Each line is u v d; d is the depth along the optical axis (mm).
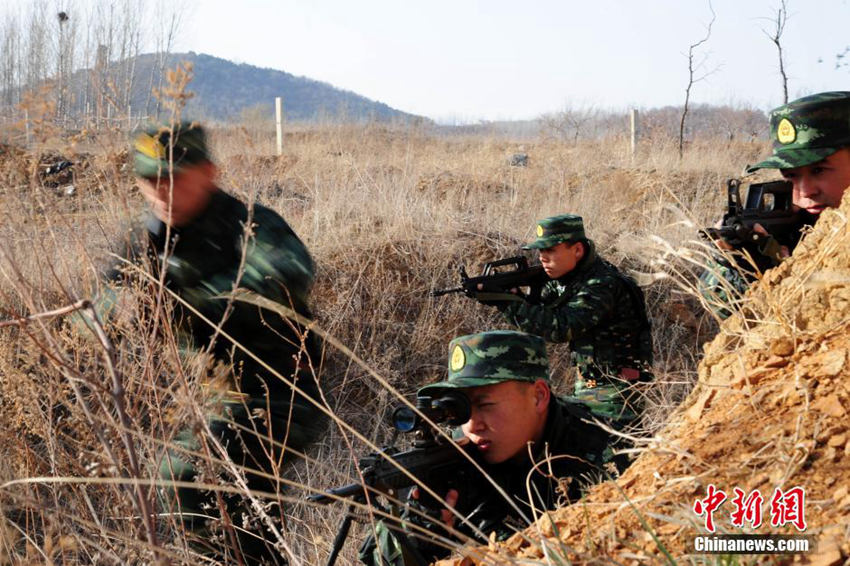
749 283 2676
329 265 6707
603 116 21406
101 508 2520
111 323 2523
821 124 2740
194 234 2799
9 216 2420
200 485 1994
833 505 1501
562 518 1786
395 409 2492
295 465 4504
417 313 6621
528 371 2668
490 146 17719
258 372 2844
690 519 1548
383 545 2426
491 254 7172
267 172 4457
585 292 4473
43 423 2588
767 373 2029
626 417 4031
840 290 2160
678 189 10422
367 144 16453
